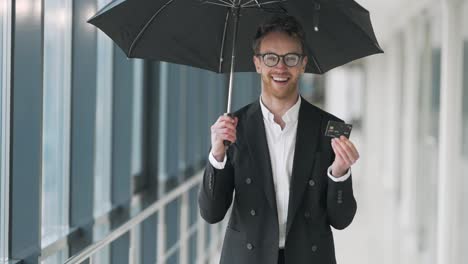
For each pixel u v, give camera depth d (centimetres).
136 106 571
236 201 237
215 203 236
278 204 235
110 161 493
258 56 228
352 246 840
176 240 651
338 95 2469
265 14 253
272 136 236
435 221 631
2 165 301
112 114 491
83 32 397
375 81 1559
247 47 261
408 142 894
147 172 577
